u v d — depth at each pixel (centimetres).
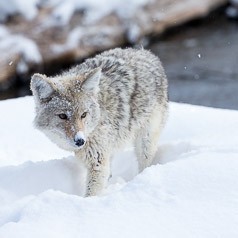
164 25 2784
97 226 693
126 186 790
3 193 941
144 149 1117
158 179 792
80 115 931
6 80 2280
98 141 982
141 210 724
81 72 1027
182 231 670
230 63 2608
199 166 816
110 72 1030
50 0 2483
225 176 783
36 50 2328
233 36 2891
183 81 2450
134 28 2630
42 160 1084
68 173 1031
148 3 2714
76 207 743
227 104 2225
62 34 2420
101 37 2517
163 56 2673
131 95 1038
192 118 1369
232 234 657
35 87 952
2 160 1130
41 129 969
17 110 1474
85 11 2522
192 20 2952
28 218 725
